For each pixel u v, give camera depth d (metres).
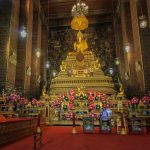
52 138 7.92
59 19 30.77
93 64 23.89
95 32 29.67
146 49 16.02
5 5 15.87
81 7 21.80
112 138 7.98
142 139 7.62
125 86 23.08
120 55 24.95
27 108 15.09
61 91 20.70
